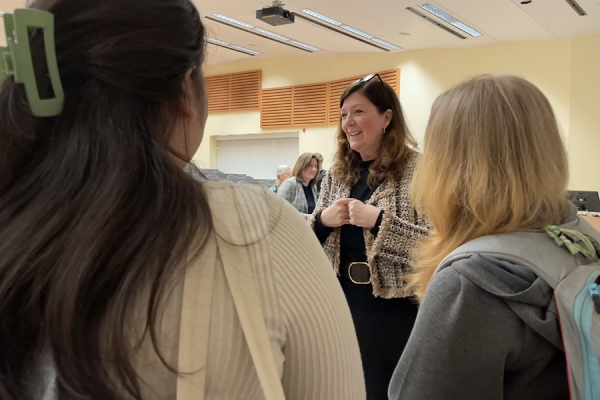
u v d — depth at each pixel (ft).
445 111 2.52
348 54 25.82
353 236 4.32
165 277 1.14
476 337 1.98
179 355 1.18
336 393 1.39
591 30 17.95
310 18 19.63
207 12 19.53
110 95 1.19
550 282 1.96
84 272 1.06
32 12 1.13
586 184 18.70
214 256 1.26
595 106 18.51
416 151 4.43
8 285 1.09
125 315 1.14
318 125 27.43
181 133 1.38
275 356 1.27
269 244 1.34
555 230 2.18
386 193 4.19
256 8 18.85
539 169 2.25
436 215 2.53
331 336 1.38
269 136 30.04
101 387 1.11
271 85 29.27
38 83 1.17
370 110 4.34
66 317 1.06
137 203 1.12
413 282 2.80
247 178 24.27
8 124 1.20
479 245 2.17
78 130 1.17
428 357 2.10
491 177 2.28
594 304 1.87
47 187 1.15
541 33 18.63
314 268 1.43
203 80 1.48
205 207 1.26
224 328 1.23
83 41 1.19
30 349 1.19
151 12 1.26
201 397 1.19
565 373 1.99
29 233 1.11
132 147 1.16
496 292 1.94
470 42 20.59
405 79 23.24
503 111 2.30
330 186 4.88
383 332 4.12
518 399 2.06
